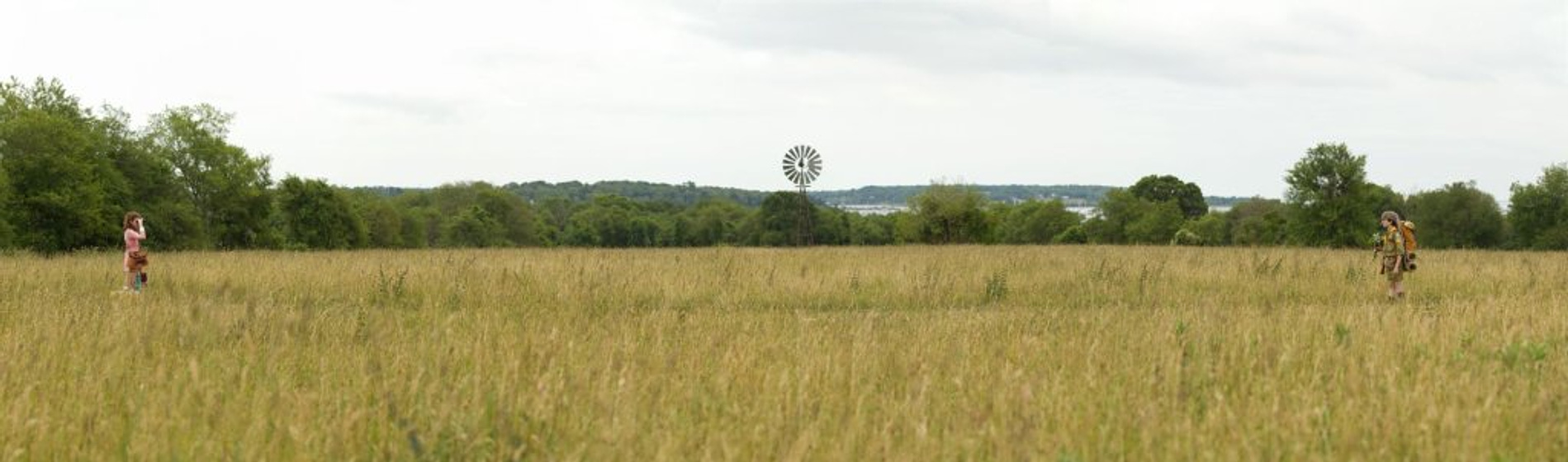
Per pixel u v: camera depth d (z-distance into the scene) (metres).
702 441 5.12
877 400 6.23
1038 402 5.84
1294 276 17.78
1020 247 36.41
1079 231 113.06
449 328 9.22
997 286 15.60
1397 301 14.43
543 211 155.00
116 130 50.03
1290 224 59.62
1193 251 30.20
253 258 22.19
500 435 5.00
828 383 6.54
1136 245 38.19
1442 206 85.19
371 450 4.94
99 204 41.75
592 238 137.25
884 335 9.63
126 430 5.19
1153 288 16.20
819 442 5.02
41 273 17.27
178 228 51.03
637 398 5.93
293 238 70.75
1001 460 4.66
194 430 5.24
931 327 10.33
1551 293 14.90
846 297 15.30
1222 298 15.27
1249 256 24.55
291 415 5.45
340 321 10.43
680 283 15.90
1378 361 7.15
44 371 6.80
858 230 125.31
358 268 18.12
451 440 4.83
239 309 11.29
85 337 8.45
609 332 9.69
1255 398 6.04
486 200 122.44
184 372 6.62
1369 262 21.67
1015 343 8.52
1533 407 5.53
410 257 23.78
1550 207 76.62
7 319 10.52
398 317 11.61
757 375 6.76
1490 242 83.88
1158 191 124.06
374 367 7.06
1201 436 4.88
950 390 6.51
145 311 10.68
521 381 6.52
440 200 126.00
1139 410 5.61
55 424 5.21
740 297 15.10
